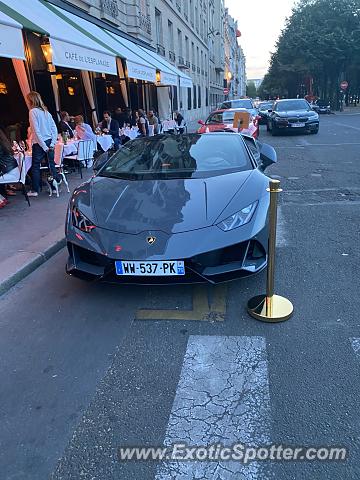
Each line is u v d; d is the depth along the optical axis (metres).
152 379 2.65
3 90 11.92
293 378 2.59
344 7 42.97
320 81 53.41
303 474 1.93
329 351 2.84
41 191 8.04
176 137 5.21
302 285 3.84
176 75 19.20
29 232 5.50
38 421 2.34
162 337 3.12
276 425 2.22
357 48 42.19
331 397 2.41
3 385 2.67
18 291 4.02
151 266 3.29
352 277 3.98
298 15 46.50
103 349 3.01
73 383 2.66
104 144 10.75
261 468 1.97
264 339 3.02
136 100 19.92
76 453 2.11
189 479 1.93
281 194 7.65
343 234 5.25
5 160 6.56
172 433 2.21
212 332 3.14
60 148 7.81
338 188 7.92
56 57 7.60
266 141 16.83
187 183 4.00
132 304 3.63
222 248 3.32
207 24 50.28
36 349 3.05
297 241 5.05
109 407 2.42
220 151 4.73
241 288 3.82
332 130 20.39
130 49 14.88
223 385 2.56
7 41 5.99
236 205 3.60
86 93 13.90
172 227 3.41
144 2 20.47
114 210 3.69
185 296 3.72
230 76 88.06
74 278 4.25
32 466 2.05
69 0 12.46
